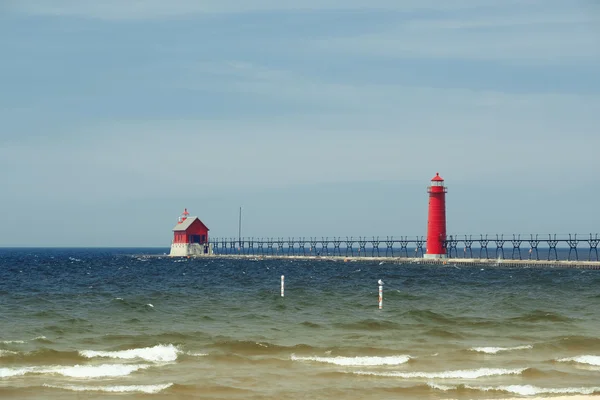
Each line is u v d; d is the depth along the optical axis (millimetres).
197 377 35500
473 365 38438
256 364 38656
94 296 80875
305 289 93688
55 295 82375
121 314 61438
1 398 31047
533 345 43594
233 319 58000
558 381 34781
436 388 32906
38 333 49562
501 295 83750
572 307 67812
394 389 32812
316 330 51250
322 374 35969
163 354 41062
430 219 175250
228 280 117562
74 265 191375
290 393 32188
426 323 55031
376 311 64875
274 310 65188
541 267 166000
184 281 114625
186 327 52844
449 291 91812
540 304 70750
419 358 40062
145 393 32031
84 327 52625
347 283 108688
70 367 37531
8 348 43375
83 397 31281
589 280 115750
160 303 72250
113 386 33250
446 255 177500
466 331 50938
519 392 32344
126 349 42781
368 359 39656
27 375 35719
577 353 41812
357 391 32531
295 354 41375
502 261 173500
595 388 33156
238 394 31938
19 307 67562
